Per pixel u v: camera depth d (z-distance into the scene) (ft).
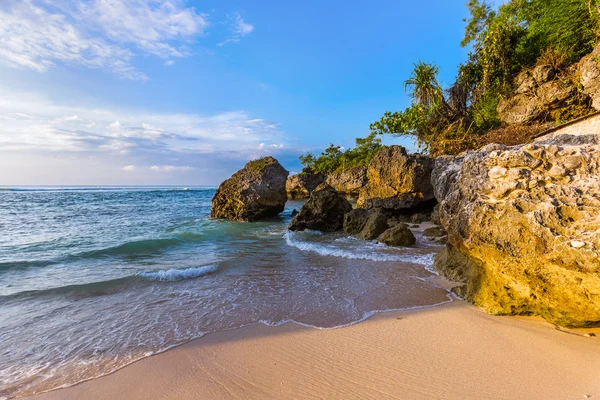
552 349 12.48
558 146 14.47
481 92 65.57
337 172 160.86
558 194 13.64
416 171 59.47
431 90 66.54
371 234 41.52
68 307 19.04
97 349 14.11
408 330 14.83
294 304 18.84
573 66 49.65
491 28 65.62
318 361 12.42
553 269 13.14
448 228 20.92
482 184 16.98
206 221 68.80
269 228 58.29
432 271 25.05
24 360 13.38
